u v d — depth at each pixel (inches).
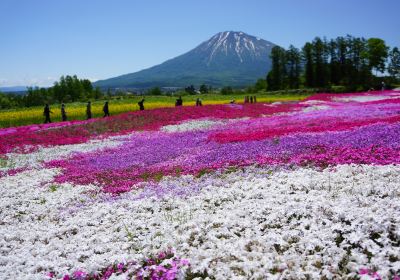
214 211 401.7
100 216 430.0
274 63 5915.4
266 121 1227.9
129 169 681.0
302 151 604.4
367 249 268.5
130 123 1405.0
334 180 438.3
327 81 5467.5
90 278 293.1
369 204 341.1
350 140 623.2
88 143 1096.8
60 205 492.7
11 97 6003.9
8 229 415.5
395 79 5565.9
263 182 470.6
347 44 5438.0
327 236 293.1
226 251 294.2
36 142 1115.3
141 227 376.5
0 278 284.5
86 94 5876.0
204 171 586.2
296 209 351.6
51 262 307.7
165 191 497.7
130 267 293.6
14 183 632.4
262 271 255.3
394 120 812.0
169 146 887.7
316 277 245.3
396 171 438.0
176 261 288.7
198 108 1685.5
